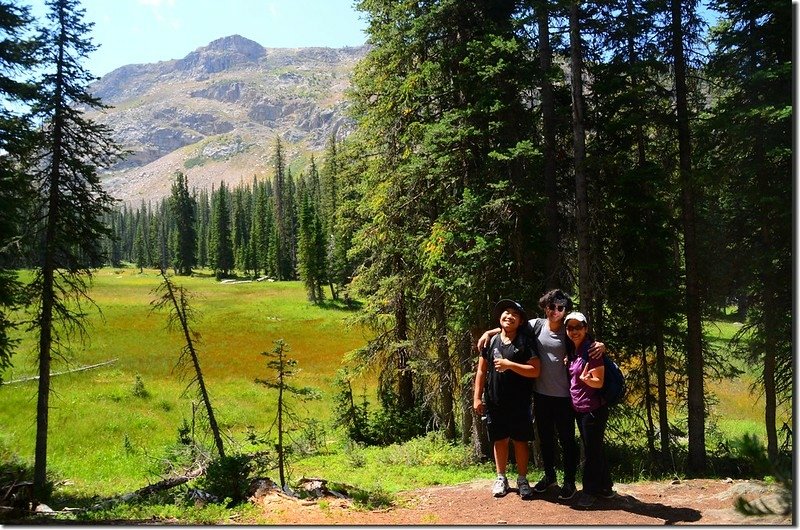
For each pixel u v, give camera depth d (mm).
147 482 15148
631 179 11812
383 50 12969
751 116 10391
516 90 11633
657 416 16375
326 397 27531
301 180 98062
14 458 16578
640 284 12469
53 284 14602
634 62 12750
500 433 6309
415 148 12883
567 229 13125
